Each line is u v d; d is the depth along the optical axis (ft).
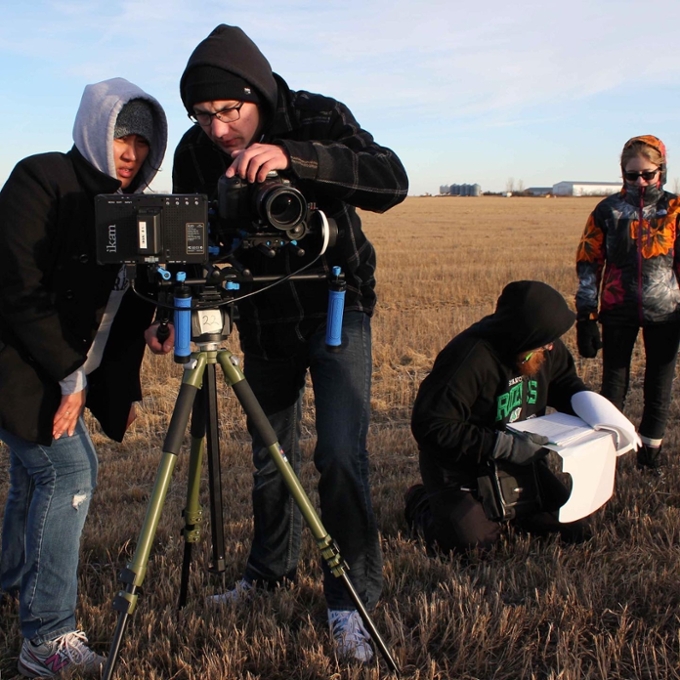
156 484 7.92
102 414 10.07
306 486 15.97
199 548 12.44
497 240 100.78
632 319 15.80
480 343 12.16
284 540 10.82
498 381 12.30
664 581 10.71
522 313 11.64
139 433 21.42
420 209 212.02
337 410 9.29
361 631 9.46
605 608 10.12
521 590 10.96
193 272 8.50
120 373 9.95
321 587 10.96
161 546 12.84
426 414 12.08
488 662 9.25
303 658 9.23
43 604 9.00
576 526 12.69
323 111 9.26
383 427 22.12
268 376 10.27
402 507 14.38
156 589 11.00
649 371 15.93
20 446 8.97
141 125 8.68
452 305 46.14
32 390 8.66
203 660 9.04
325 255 9.46
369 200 8.68
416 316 39.19
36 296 8.32
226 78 8.43
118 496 15.92
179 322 7.80
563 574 10.90
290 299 9.59
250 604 10.55
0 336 8.68
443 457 12.44
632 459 16.56
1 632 9.94
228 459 18.57
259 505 10.69
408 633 9.87
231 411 22.95
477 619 9.77
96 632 9.96
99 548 12.60
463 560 12.28
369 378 9.68
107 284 9.00
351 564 9.52
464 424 12.07
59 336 8.43
